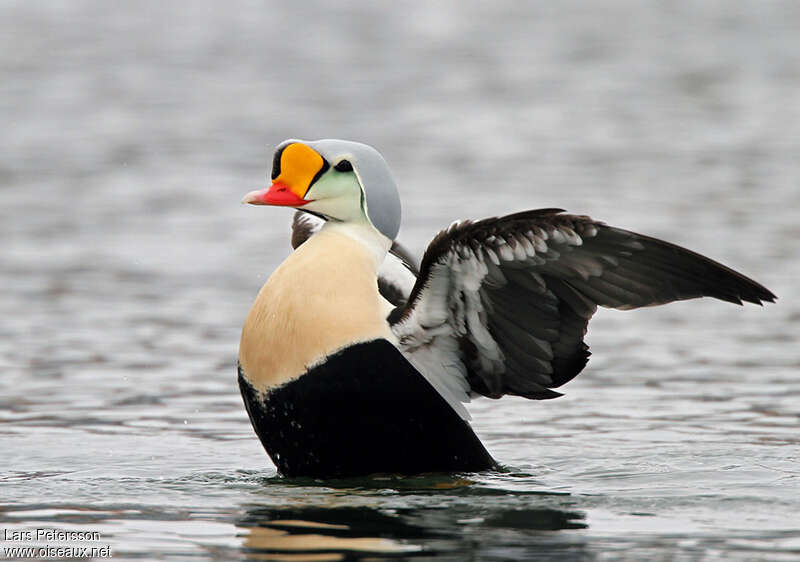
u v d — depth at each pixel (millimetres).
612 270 7367
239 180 27078
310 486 8062
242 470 8711
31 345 13734
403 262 9172
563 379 7949
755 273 17453
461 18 64188
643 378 12383
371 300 7965
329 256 8016
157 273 18016
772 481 8234
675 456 9117
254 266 18547
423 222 21719
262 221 22422
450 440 8141
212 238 20859
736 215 22203
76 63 47500
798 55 50250
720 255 18594
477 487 7992
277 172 8305
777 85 43031
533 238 7320
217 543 6688
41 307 15766
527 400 11477
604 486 8086
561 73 46750
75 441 9789
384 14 65500
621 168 28344
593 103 40094
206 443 9766
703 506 7520
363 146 8367
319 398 7859
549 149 31500
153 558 6426
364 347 7828
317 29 59625
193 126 35188
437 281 7750
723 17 63156
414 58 50594
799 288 16672
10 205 23844
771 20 61469
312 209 8258
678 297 7355
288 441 8062
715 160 29328
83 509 7488
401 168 28484
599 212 22656
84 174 27641
